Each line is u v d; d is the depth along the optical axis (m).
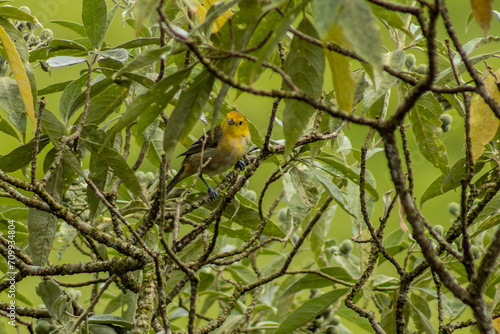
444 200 13.39
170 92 3.99
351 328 11.94
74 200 7.95
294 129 4.38
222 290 9.94
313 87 4.23
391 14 4.17
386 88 5.48
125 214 7.35
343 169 7.36
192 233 5.93
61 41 6.61
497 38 5.89
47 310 6.29
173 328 8.70
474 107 5.53
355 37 2.84
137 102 3.93
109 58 5.89
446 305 7.72
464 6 12.48
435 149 6.82
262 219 6.38
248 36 3.79
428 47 3.12
